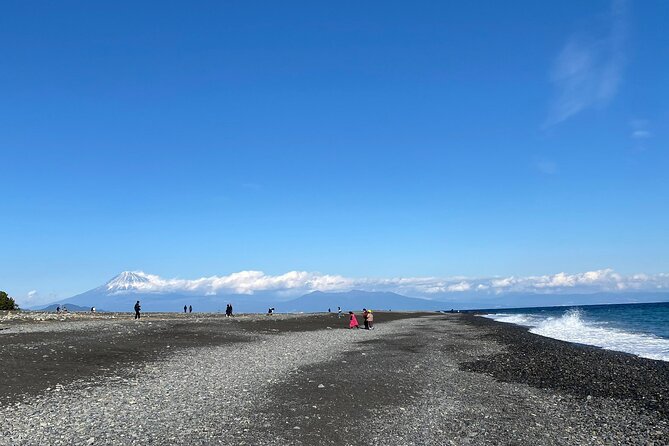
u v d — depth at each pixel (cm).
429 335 5775
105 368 2570
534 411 1936
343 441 1511
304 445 1450
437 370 2981
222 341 4150
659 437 1580
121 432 1493
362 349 3981
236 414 1752
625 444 1514
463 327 7694
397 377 2653
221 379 2397
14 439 1399
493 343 4838
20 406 1753
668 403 2083
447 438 1566
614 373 2900
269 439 1484
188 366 2761
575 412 1923
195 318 7712
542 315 14588
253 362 2995
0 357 2617
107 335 3991
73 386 2111
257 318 8619
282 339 4631
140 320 6322
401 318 11544
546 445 1503
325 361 3150
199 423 1622
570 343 4906
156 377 2402
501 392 2317
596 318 11381
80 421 1594
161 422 1614
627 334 6206
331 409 1877
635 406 2031
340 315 10919
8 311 8475
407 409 1936
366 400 2064
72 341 3453
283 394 2102
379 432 1617
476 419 1803
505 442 1530
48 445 1360
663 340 5256
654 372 2928
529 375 2828
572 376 2792
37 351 2884
